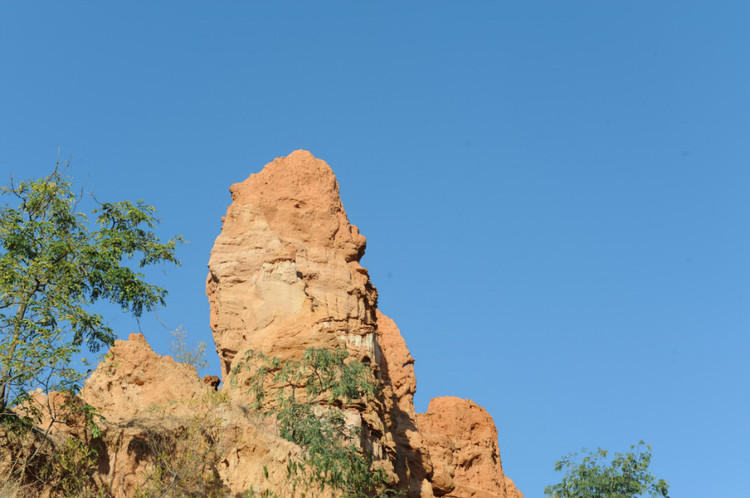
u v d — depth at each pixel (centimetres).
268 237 6231
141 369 4925
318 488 4550
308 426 4872
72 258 4384
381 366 7138
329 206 6594
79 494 4012
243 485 4441
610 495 5409
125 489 4191
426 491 6494
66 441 4103
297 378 5388
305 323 5791
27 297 4194
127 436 4316
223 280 6091
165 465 4294
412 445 6631
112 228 4659
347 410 5394
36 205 4441
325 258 6328
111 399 4722
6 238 4294
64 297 4184
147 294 4541
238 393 5500
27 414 4097
